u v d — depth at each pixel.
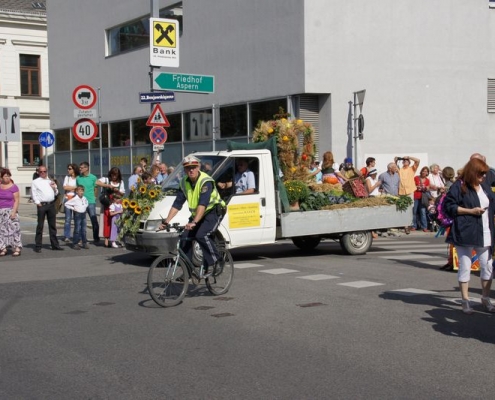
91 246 16.88
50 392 5.75
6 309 9.20
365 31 21.66
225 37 23.94
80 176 17.38
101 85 32.03
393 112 22.20
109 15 31.02
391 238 18.86
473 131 23.38
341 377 6.11
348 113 21.48
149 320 8.48
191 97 25.77
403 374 6.19
